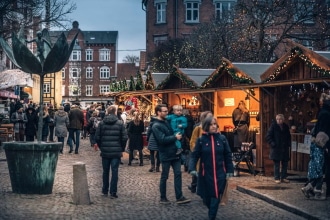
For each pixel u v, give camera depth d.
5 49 14.98
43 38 15.83
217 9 59.16
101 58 116.62
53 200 12.59
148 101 30.12
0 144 28.06
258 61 33.72
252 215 11.14
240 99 22.23
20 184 13.39
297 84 16.06
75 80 111.12
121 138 13.11
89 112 34.25
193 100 24.94
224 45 36.78
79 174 12.19
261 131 17.53
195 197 13.30
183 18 59.19
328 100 12.66
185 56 44.88
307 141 15.99
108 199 12.91
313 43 39.06
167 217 10.76
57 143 13.55
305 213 10.88
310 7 35.75
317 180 12.52
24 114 27.56
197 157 9.88
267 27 35.72
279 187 14.45
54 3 30.44
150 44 60.78
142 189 14.60
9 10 28.89
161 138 12.13
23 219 10.35
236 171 17.20
